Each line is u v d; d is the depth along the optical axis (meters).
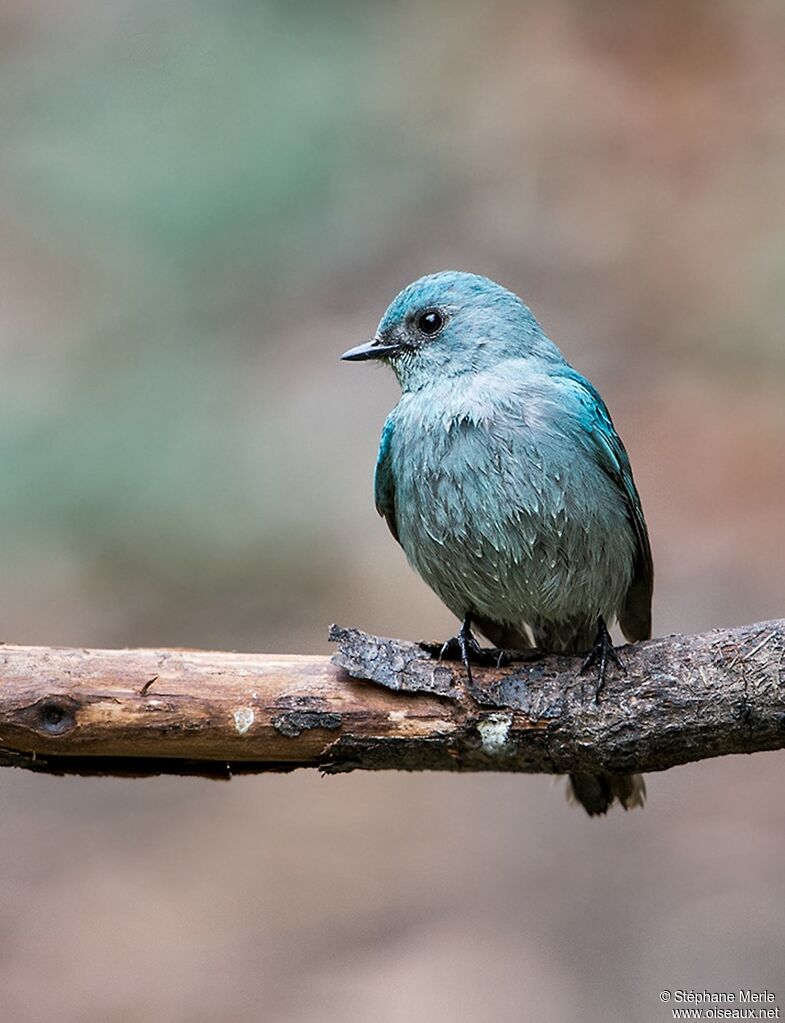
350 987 11.73
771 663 8.04
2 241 16.80
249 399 16.06
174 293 16.64
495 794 13.98
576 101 18.80
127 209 16.48
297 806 14.05
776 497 15.57
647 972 11.59
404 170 17.84
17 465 15.20
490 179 18.16
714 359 16.86
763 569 14.85
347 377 16.45
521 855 13.12
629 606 9.97
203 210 16.38
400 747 8.23
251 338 16.59
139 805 14.19
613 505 9.22
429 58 18.64
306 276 17.11
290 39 17.38
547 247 17.70
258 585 15.12
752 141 18.34
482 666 8.41
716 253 17.50
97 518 15.04
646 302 17.30
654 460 16.02
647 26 19.44
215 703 8.12
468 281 9.75
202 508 15.19
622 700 8.18
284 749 8.21
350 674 8.19
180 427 15.71
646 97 18.89
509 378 9.27
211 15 17.47
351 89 17.31
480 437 9.03
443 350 9.55
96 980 12.03
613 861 12.88
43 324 16.36
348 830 13.68
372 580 15.13
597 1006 11.34
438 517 9.21
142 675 8.10
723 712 8.07
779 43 19.19
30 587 14.98
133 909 12.80
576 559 9.12
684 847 12.89
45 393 15.76
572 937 12.05
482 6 19.47
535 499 8.98
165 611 15.04
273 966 12.05
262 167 16.56
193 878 13.18
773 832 12.90
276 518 15.27
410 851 13.33
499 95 18.77
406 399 9.70
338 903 12.77
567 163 18.36
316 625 14.85
